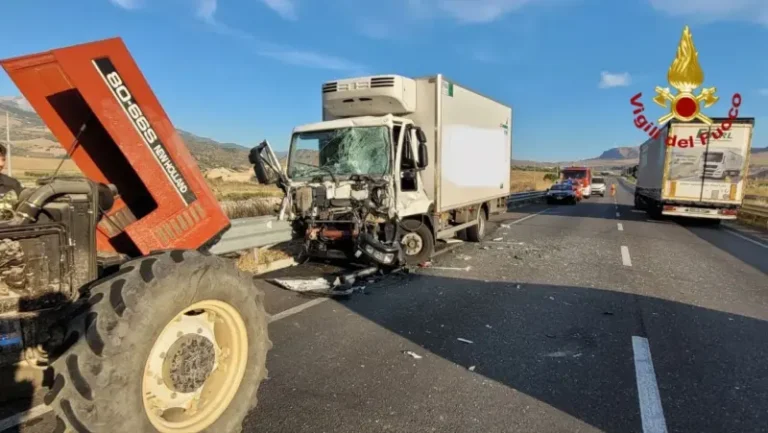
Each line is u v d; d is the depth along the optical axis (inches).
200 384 114.9
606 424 133.7
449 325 218.5
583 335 207.6
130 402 95.7
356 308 243.4
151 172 132.3
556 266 362.0
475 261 380.2
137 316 97.0
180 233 139.0
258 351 128.8
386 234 321.7
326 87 362.6
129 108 127.9
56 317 108.7
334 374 164.4
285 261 339.0
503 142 548.1
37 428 126.3
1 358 102.6
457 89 390.9
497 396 149.7
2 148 167.2
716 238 563.8
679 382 161.3
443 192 370.3
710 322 228.5
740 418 137.8
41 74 131.9
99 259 142.9
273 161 311.6
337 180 320.5
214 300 116.0
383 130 316.2
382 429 129.3
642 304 258.7
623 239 529.7
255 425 130.6
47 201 111.8
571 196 1224.8
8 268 104.8
